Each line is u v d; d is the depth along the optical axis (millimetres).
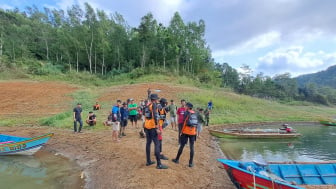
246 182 5297
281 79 80688
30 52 45062
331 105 66750
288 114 26109
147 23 45875
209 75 48625
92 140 9883
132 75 40062
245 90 68500
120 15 50844
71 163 7531
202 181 5902
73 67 45000
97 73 44375
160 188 5047
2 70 33250
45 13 53312
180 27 46562
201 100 24625
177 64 46438
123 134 10352
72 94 25391
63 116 15086
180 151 6574
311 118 24094
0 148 8500
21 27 48969
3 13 57344
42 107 19672
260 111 25578
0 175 6574
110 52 46219
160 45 46875
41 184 5957
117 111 9617
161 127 6312
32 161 7848
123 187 5219
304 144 12500
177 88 30406
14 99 21750
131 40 49000
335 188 5949
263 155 9969
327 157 9898
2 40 42125
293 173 6176
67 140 10070
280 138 13672
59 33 45438
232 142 12539
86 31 45094
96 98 24250
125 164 6688
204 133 13656
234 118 19875
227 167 5656
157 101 6133
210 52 58875
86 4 44094
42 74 36000
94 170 6707
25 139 8969
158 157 5996
